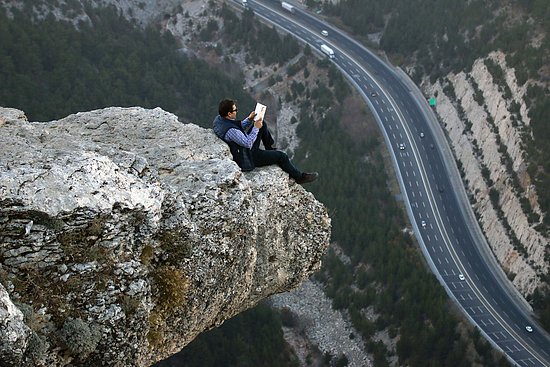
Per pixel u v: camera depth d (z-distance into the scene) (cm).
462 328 9825
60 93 11675
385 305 10150
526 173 11106
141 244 1102
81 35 13525
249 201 1325
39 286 988
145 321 1091
